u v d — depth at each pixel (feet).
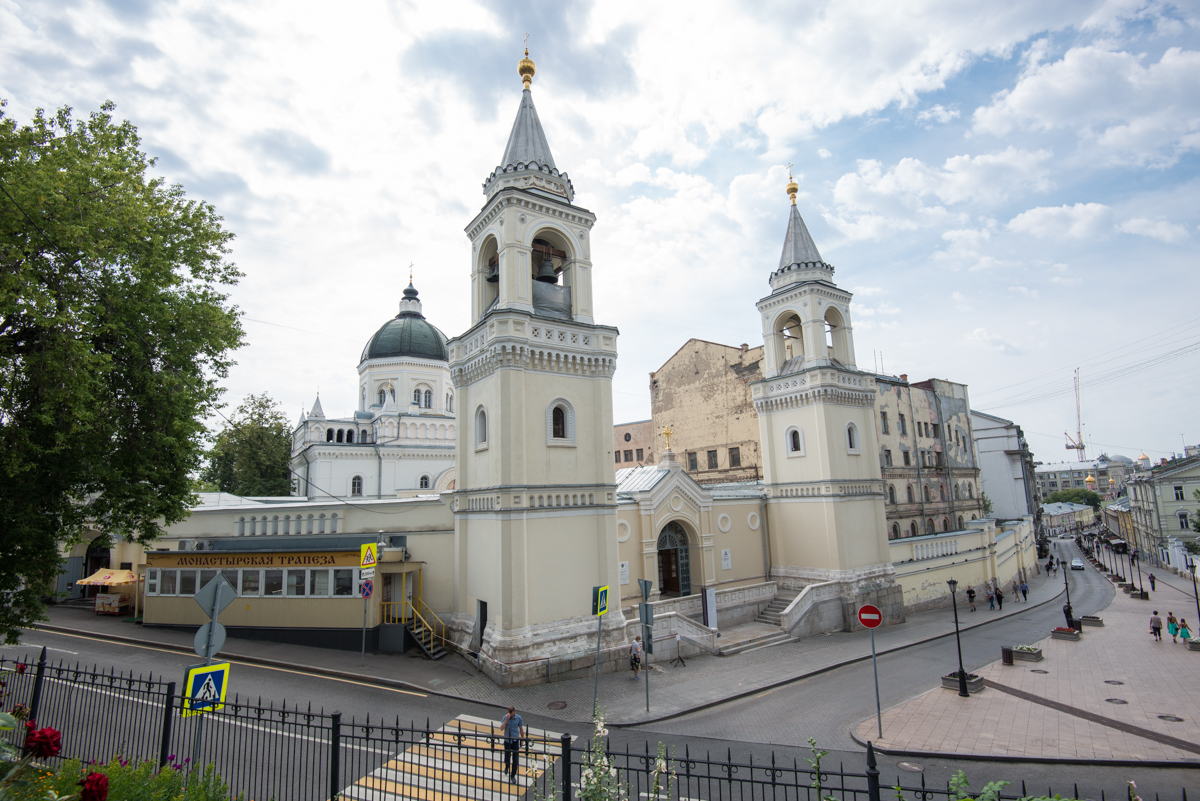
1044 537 326.03
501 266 77.46
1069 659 81.15
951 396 193.16
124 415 54.44
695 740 52.80
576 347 77.92
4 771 28.37
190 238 61.57
